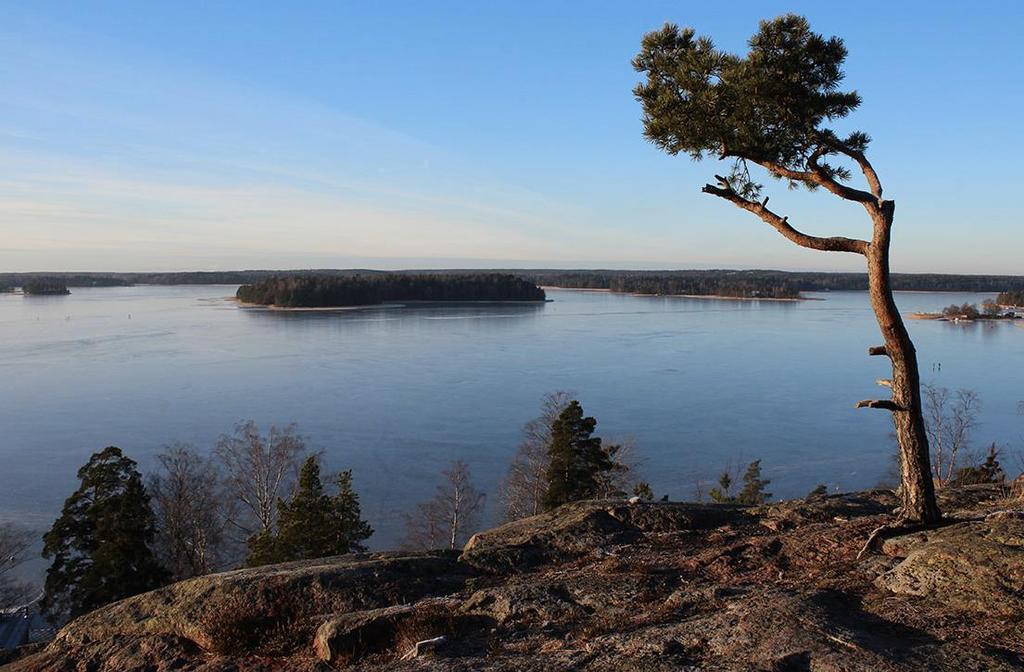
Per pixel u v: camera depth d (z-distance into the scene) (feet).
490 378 211.20
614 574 23.68
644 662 16.28
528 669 16.79
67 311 494.59
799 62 23.43
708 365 235.61
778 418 159.12
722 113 24.09
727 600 19.84
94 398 182.39
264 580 25.03
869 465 124.77
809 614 17.57
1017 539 18.60
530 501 99.96
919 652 15.28
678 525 30.66
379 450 134.92
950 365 220.02
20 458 127.95
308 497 65.72
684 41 25.09
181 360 249.75
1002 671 14.16
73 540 62.64
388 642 20.62
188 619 23.52
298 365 237.86
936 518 23.16
